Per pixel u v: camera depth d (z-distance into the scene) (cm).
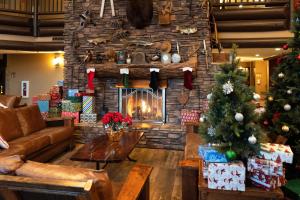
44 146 381
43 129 458
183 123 513
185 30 529
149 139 505
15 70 885
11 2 749
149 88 555
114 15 562
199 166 226
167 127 510
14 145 333
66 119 485
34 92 877
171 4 535
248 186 194
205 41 528
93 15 571
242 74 206
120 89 573
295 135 292
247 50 644
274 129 298
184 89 545
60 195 125
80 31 577
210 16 579
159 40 545
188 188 229
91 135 523
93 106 562
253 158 198
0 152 306
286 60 301
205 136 214
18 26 685
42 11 764
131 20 544
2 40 668
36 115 454
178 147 495
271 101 308
